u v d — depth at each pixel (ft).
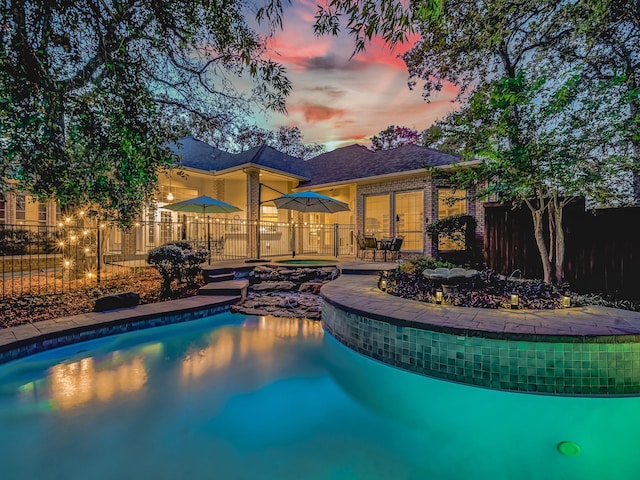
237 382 14.84
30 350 15.38
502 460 10.09
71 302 22.52
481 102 20.48
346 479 9.18
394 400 13.61
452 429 11.66
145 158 16.58
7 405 12.44
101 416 11.88
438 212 40.11
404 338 14.42
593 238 20.03
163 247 26.37
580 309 15.79
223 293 26.96
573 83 17.42
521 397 12.21
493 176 22.06
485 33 23.04
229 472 9.34
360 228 46.91
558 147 18.69
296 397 13.71
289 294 29.37
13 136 13.35
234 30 20.61
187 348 18.69
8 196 39.11
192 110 27.81
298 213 54.95
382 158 48.47
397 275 24.50
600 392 11.84
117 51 15.75
